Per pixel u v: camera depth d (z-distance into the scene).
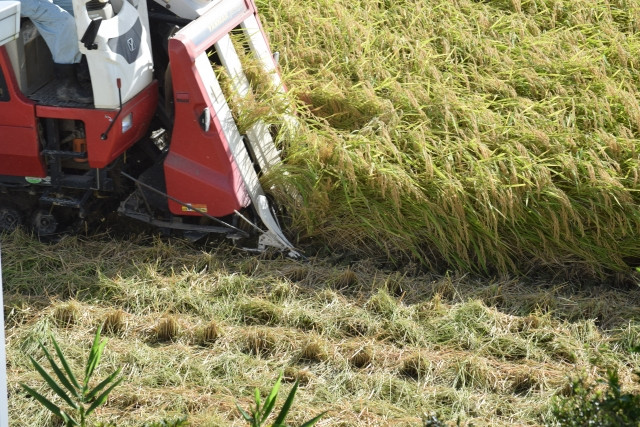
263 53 10.23
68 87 9.12
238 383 7.67
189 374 7.77
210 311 8.80
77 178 9.55
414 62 12.19
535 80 11.80
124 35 8.94
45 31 8.86
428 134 10.52
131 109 9.20
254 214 10.01
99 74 8.75
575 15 14.17
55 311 8.52
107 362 7.82
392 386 7.75
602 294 9.48
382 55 12.56
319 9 13.73
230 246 10.04
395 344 8.48
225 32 9.48
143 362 7.82
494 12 14.48
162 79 10.30
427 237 10.01
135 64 9.15
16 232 9.87
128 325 8.45
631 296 9.48
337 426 7.13
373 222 9.98
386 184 9.73
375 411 7.37
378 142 10.08
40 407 7.12
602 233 9.82
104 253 9.80
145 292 9.00
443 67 12.50
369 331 8.61
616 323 8.94
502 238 9.95
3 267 9.35
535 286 9.70
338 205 10.05
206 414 7.07
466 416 7.39
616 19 14.53
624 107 11.14
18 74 9.03
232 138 9.41
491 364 8.15
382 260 10.02
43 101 9.13
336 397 7.55
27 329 8.25
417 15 13.72
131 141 9.54
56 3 9.05
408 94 10.68
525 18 14.02
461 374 7.91
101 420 6.98
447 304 9.18
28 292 9.08
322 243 10.20
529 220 9.88
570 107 11.40
